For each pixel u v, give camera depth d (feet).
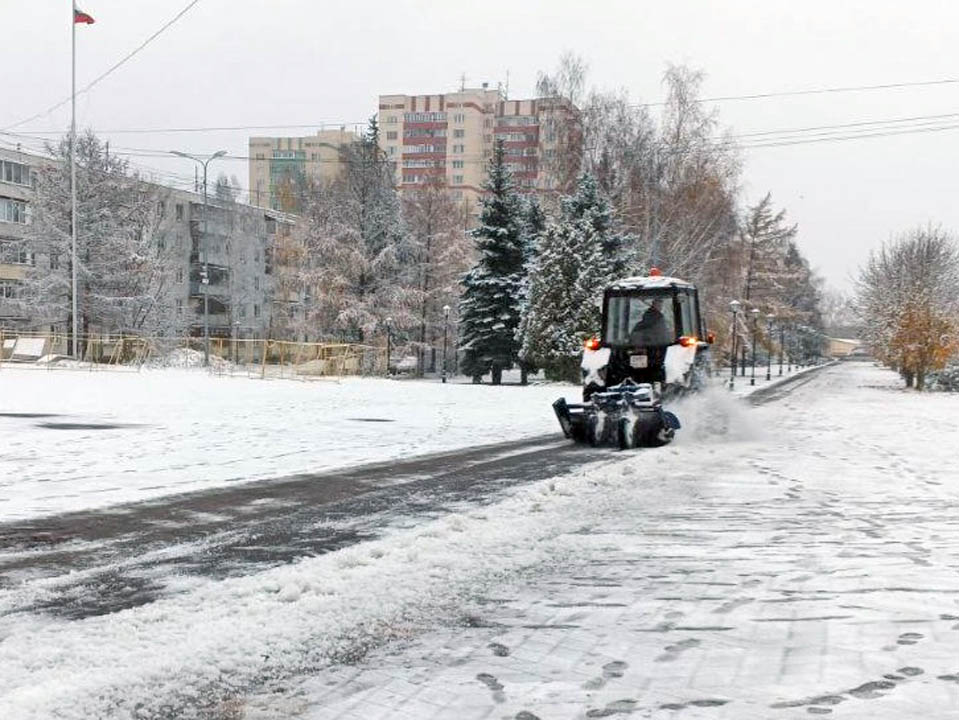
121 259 147.33
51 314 148.77
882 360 169.48
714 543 20.22
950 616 14.17
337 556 17.83
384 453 38.11
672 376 46.32
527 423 55.47
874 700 10.50
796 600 15.28
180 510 24.12
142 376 105.19
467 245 175.63
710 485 29.86
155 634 13.04
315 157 393.50
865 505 25.85
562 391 100.07
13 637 12.94
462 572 17.10
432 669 11.87
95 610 14.56
